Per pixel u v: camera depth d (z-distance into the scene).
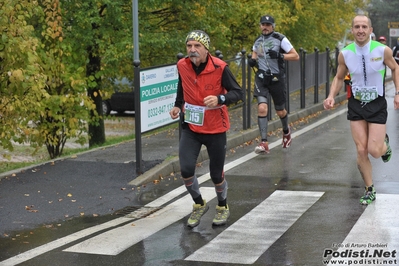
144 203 9.66
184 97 8.12
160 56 19.86
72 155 12.69
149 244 7.59
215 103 7.71
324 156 13.01
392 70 8.76
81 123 16.53
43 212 9.10
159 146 13.73
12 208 9.25
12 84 12.29
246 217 8.69
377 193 9.77
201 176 11.43
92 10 16.81
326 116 19.75
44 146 20.77
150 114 11.61
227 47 23.70
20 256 7.20
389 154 9.41
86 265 6.86
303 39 29.53
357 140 9.08
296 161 12.55
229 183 10.80
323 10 30.72
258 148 13.05
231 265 6.77
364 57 8.66
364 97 8.82
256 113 18.97
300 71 20.08
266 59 13.09
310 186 10.42
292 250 7.22
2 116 12.94
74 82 15.33
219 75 7.90
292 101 22.47
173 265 6.81
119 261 6.98
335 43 35.31
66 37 16.81
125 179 10.91
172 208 9.35
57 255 7.22
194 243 7.59
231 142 14.40
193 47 7.77
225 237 7.80
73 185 10.53
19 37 12.41
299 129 16.98
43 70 14.27
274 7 24.39
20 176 10.97
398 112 20.09
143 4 17.44
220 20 21.83
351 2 32.12
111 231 8.17
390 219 8.36
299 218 8.55
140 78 11.23
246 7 22.94
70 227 8.41
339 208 8.98
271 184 10.64
